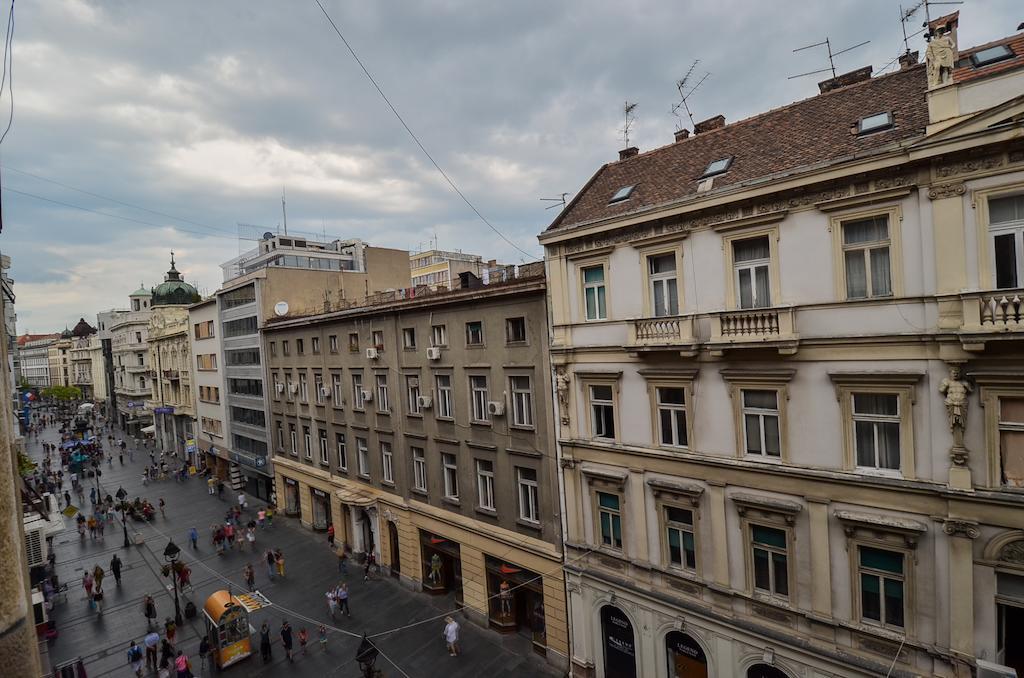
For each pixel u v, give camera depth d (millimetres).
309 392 33406
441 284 29312
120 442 67500
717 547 14930
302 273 40000
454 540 23453
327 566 28844
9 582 2838
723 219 14156
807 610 13445
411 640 21500
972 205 10820
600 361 17312
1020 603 10781
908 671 11961
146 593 26797
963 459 11047
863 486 12375
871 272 12297
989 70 11344
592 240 17078
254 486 42281
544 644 20172
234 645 20516
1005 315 10359
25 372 164500
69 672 19328
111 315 94250
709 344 14141
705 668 15477
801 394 13211
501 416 21016
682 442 15773
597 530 17922
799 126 15039
